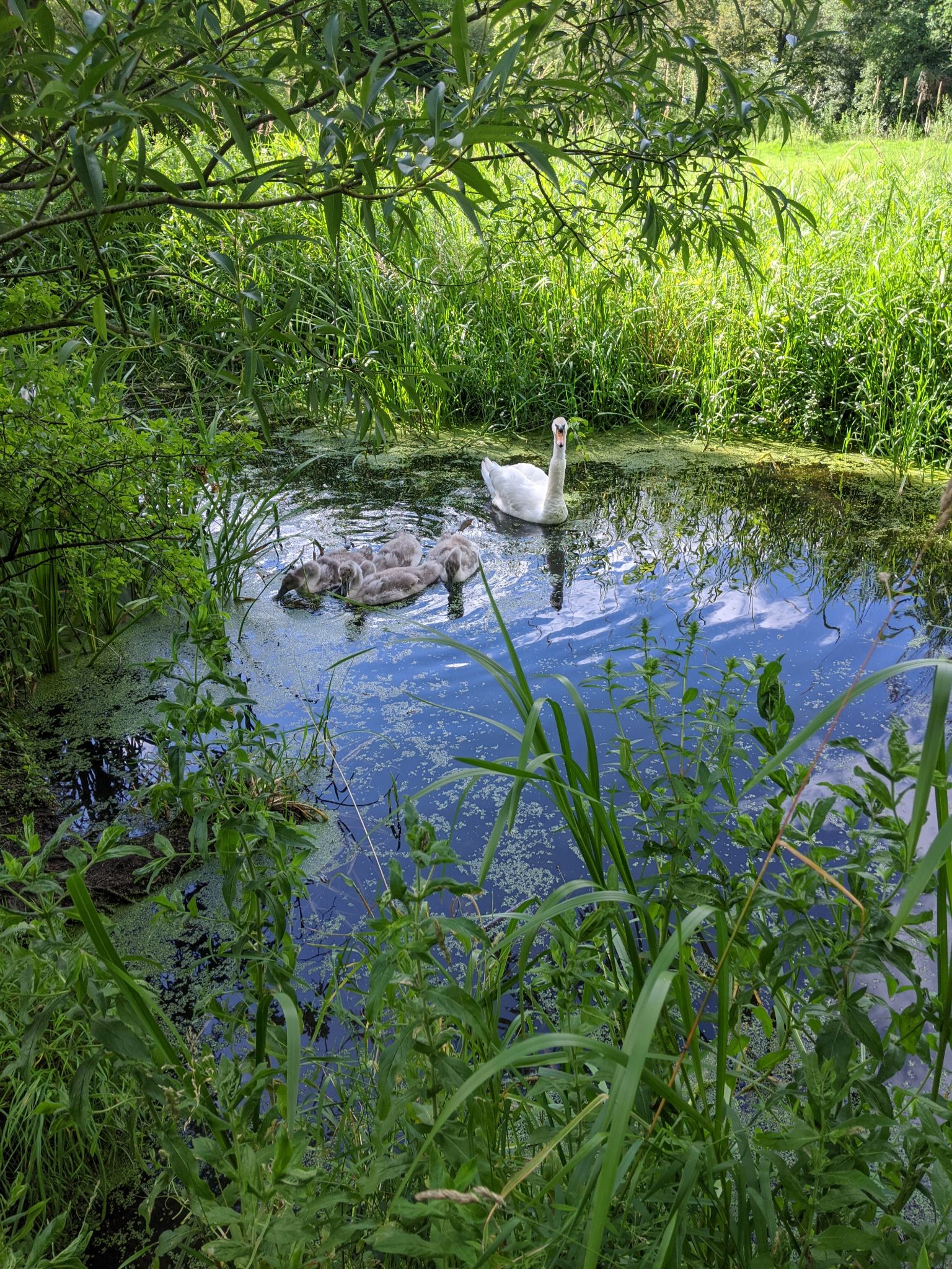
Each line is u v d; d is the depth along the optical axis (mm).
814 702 5090
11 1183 2658
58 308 3891
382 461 8602
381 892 3844
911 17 20688
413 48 2492
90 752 4742
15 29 1959
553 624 6035
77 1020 1755
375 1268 2107
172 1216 2670
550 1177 1906
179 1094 1744
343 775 4645
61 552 4801
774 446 9000
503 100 2160
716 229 3383
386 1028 2785
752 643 5730
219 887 3920
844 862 3209
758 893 1888
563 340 9633
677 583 6547
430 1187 1612
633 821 4160
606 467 8586
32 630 5188
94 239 2459
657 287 9875
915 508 7637
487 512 7809
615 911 2250
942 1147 1610
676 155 3084
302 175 2482
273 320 2707
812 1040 2684
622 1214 1819
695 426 9484
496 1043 1827
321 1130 2441
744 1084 2768
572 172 9406
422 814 4375
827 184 11641
